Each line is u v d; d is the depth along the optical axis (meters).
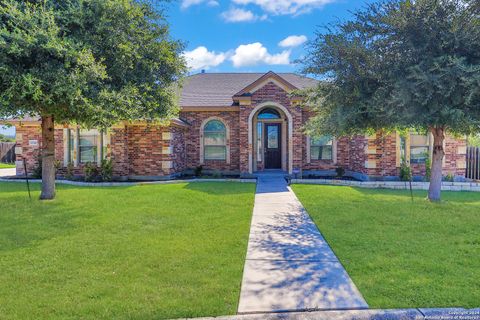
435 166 9.64
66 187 12.48
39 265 4.77
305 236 6.26
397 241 5.82
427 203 9.21
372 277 4.29
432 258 4.93
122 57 8.45
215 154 17.20
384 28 8.38
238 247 5.59
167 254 5.22
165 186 12.55
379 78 8.41
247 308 3.56
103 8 8.14
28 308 3.52
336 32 8.84
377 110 8.57
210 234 6.35
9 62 7.17
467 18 7.62
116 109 8.13
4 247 5.57
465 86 7.21
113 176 14.94
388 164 14.23
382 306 3.55
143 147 15.19
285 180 14.47
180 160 16.62
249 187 12.35
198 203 9.28
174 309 3.50
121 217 7.68
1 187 12.43
